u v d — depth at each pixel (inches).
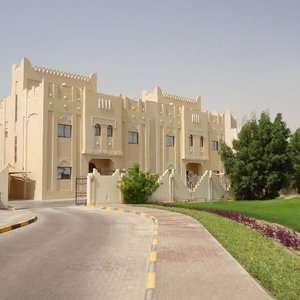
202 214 793.6
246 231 528.4
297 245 467.8
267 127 1529.3
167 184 1407.5
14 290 261.9
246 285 252.4
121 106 1768.0
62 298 244.8
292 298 216.2
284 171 1545.3
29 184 1561.3
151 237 517.3
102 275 303.7
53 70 1733.5
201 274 284.0
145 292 247.6
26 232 575.2
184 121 2039.9
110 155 1701.5
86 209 1086.4
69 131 1590.8
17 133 1680.6
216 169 2219.5
